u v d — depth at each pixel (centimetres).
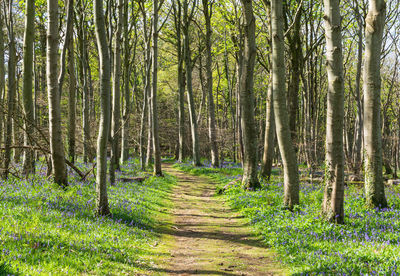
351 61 3425
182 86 3812
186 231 1097
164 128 5191
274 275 677
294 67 2203
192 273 687
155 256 783
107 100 1008
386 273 573
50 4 1265
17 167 1712
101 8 982
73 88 2077
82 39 2477
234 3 2702
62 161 1316
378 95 1158
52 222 797
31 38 1384
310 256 723
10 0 1617
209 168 3173
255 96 4650
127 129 3241
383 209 1098
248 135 1745
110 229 879
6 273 473
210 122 3422
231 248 899
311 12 2405
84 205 1068
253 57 1728
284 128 1212
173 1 3122
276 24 1198
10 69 1474
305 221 987
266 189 1641
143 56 3628
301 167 3133
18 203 909
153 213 1277
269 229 997
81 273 560
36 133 1498
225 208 1477
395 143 4309
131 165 2944
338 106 943
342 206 956
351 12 2617
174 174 3005
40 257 573
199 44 3653
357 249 710
